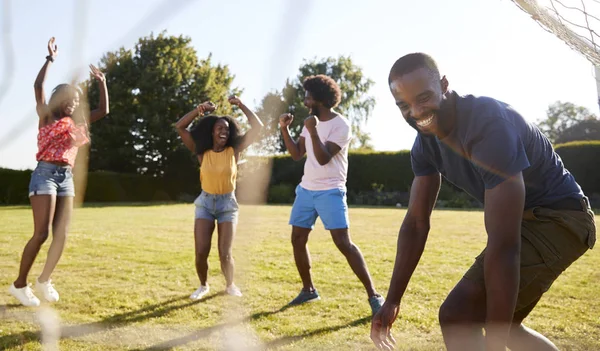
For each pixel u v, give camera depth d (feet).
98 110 11.07
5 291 11.62
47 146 10.71
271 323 9.57
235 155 12.21
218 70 85.71
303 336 8.82
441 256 18.29
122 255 17.97
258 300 11.37
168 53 79.82
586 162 60.59
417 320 9.75
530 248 5.92
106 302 10.94
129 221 34.01
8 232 25.08
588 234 6.04
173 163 80.64
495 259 5.17
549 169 6.11
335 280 13.76
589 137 129.49
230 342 7.81
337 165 11.09
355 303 11.29
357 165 73.20
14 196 60.08
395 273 6.76
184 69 80.94
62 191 11.02
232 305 7.43
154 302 11.07
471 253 19.11
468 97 5.64
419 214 6.82
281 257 17.65
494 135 5.30
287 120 11.68
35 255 10.45
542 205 6.08
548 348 6.49
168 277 14.03
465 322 5.64
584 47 7.56
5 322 9.15
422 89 5.18
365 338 8.75
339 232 10.75
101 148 79.92
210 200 11.96
